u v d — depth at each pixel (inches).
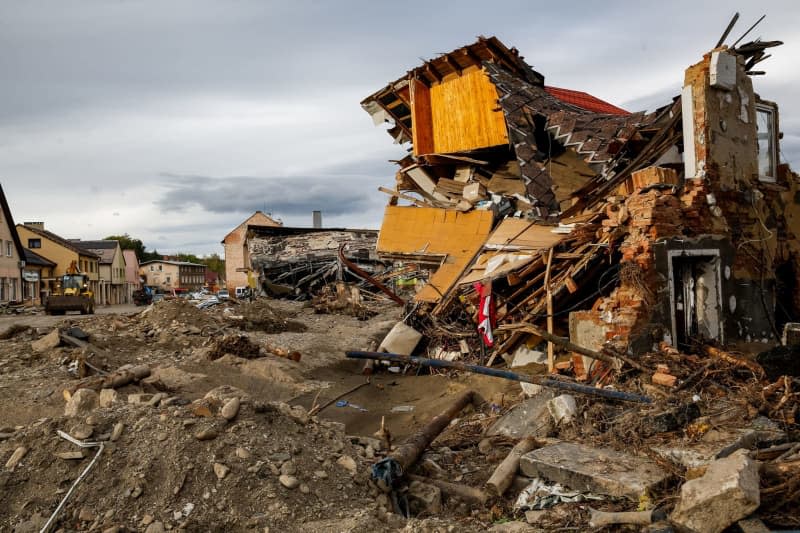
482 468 300.2
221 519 219.0
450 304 559.2
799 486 214.8
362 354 390.9
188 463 236.2
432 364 370.3
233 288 2325.3
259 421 266.7
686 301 460.1
